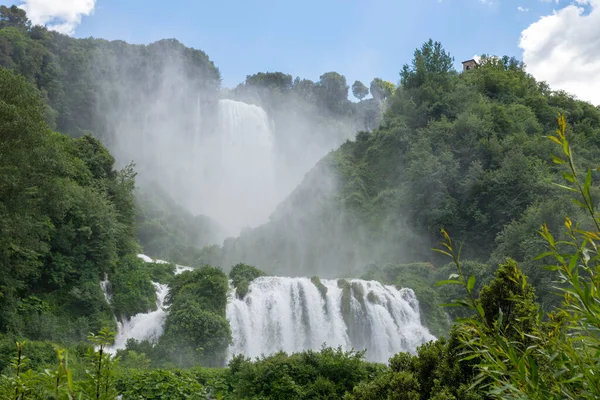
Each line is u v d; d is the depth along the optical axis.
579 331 5.27
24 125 31.14
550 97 107.50
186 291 39.53
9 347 27.56
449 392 10.84
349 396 13.35
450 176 72.25
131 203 52.03
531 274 45.62
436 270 56.62
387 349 44.81
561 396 5.05
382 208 78.19
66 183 42.12
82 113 119.44
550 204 52.97
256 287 45.00
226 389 22.84
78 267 39.16
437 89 90.75
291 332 43.62
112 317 38.50
